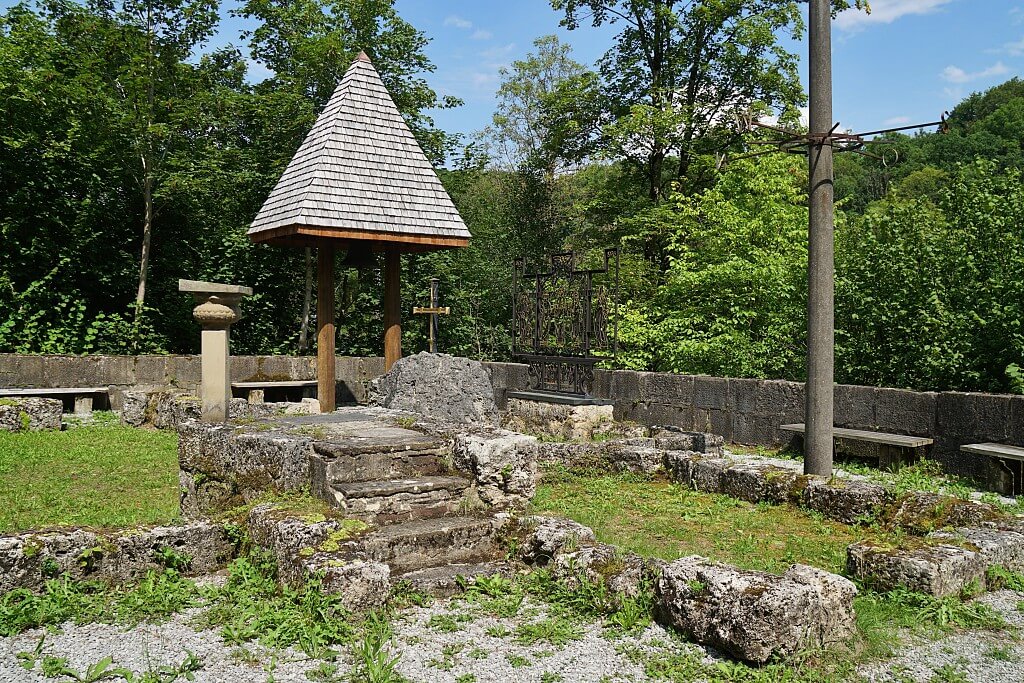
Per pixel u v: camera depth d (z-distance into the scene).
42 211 17.44
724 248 16.95
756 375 13.76
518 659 3.76
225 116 20.11
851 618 4.01
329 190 11.07
